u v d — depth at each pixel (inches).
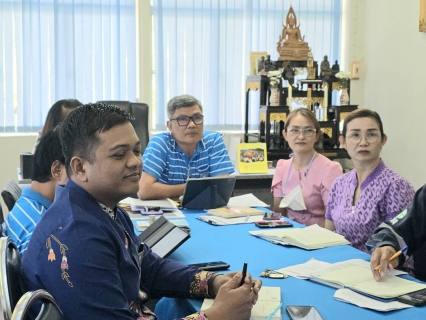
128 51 173.6
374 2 182.7
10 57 163.9
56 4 165.3
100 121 47.5
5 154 164.7
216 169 117.6
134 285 50.5
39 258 44.8
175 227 75.3
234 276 53.6
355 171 92.4
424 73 158.4
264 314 51.4
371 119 88.5
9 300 40.1
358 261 67.6
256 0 180.9
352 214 89.0
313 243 75.9
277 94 165.2
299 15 185.6
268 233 81.6
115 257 47.2
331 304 54.0
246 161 148.9
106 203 50.0
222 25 179.0
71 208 46.7
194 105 112.8
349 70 190.4
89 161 47.6
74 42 168.1
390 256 63.5
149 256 62.2
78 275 43.5
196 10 176.7
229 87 181.5
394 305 52.7
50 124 95.0
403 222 70.4
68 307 43.1
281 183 115.5
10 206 77.7
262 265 67.9
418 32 160.2
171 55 176.4
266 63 168.7
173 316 61.7
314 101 171.0
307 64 172.4
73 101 97.9
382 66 179.6
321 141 167.0
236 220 94.3
